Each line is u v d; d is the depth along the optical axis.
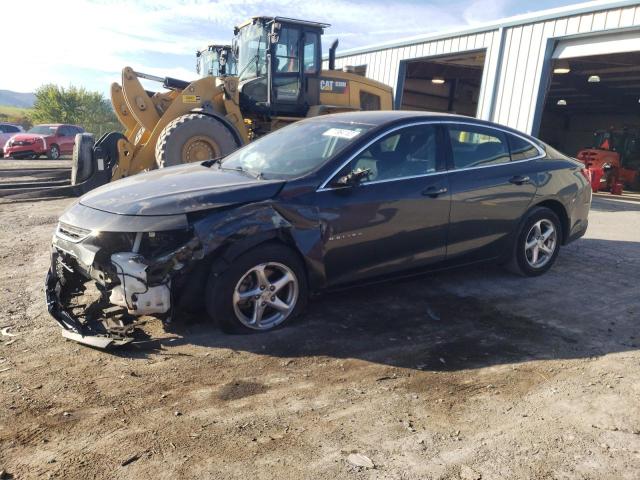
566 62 15.70
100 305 3.70
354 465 2.44
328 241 3.95
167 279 3.46
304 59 10.57
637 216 10.63
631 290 5.21
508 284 5.26
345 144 4.20
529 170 5.20
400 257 4.36
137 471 2.35
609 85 22.17
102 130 48.34
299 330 3.96
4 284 4.94
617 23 11.21
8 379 3.13
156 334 3.79
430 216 4.44
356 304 4.55
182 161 9.16
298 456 2.49
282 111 10.62
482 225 4.83
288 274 3.90
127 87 9.88
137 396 2.99
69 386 3.07
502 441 2.65
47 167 17.91
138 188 3.95
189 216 3.54
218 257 3.64
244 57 10.66
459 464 2.46
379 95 12.15
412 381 3.26
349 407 2.94
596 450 2.58
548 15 12.51
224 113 10.38
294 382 3.21
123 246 3.51
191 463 2.42
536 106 13.02
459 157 4.75
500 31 13.85
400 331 4.02
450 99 23.09
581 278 5.57
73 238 3.68
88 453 2.47
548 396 3.10
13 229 7.49
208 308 3.71
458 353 3.67
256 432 2.68
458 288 5.08
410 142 4.47
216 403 2.94
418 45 16.98
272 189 3.83
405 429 2.74
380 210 4.16
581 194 5.70
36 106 48.34
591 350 3.76
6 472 2.32
